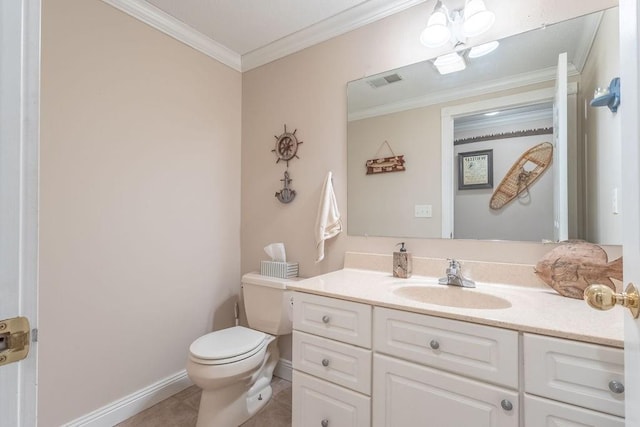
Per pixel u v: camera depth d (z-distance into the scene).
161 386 1.82
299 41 2.02
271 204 2.17
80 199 1.50
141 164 1.74
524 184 1.37
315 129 1.97
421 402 1.03
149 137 1.78
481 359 0.93
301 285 1.38
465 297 1.32
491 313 0.97
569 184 1.28
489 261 1.44
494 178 1.44
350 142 1.83
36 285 0.45
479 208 1.47
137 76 1.72
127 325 1.68
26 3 0.44
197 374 1.43
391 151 1.71
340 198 1.87
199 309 2.04
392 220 1.70
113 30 1.62
